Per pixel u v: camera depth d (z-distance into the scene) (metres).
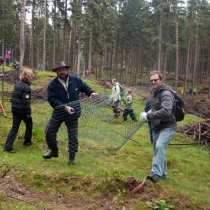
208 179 5.50
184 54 49.41
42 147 6.16
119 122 7.24
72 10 34.03
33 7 32.03
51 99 4.80
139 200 3.92
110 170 5.10
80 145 6.13
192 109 18.41
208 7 36.84
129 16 40.00
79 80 5.05
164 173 4.95
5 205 3.42
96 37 36.25
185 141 8.87
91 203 3.80
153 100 4.61
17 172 4.52
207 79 51.44
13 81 15.52
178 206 3.94
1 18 38.38
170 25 33.72
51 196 3.92
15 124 5.70
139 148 7.32
